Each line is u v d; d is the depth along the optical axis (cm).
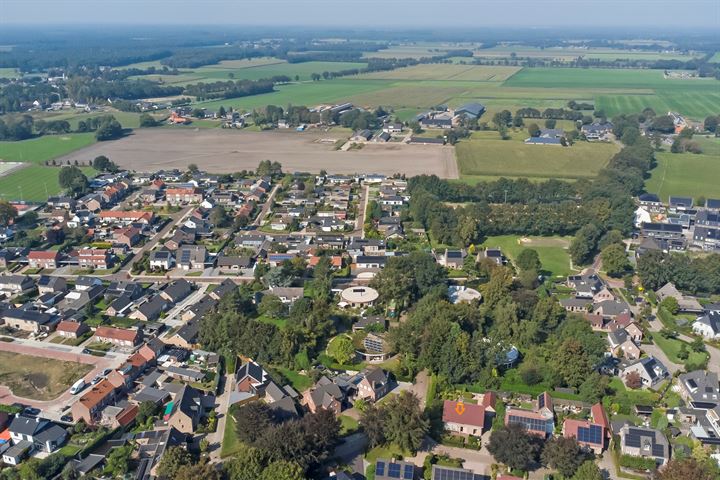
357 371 16650
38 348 17825
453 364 15862
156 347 17350
